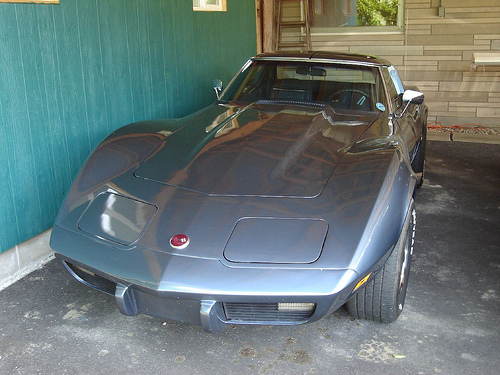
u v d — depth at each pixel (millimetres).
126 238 2283
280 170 2564
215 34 6062
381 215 2264
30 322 2656
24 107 3051
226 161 2650
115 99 4039
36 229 3227
